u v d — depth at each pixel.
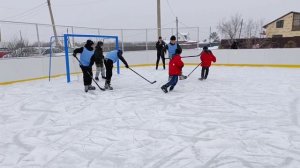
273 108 4.37
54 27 9.23
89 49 5.94
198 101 4.98
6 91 6.65
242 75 8.61
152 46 12.96
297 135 3.13
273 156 2.59
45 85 7.42
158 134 3.27
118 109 4.52
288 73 8.89
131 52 12.42
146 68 11.58
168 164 2.48
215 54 12.12
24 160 2.65
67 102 5.16
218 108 4.46
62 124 3.80
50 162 2.59
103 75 7.98
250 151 2.72
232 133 3.24
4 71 7.76
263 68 10.67
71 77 9.12
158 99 5.20
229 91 5.90
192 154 2.68
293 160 2.50
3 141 3.19
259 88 6.22
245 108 4.41
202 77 7.57
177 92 5.88
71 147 2.94
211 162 2.50
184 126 3.55
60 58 9.49
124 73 9.76
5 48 7.93
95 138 3.19
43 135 3.36
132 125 3.65
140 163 2.52
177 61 5.66
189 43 12.76
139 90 6.21
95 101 5.16
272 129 3.35
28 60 8.40
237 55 11.57
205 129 3.41
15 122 3.97
